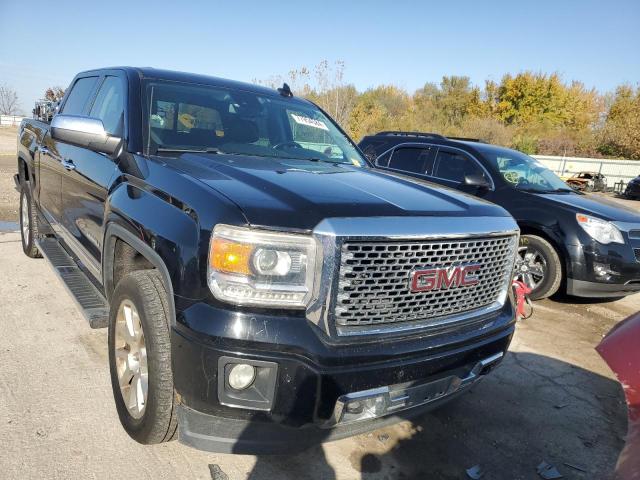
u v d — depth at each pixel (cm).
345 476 260
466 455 289
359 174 304
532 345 459
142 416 241
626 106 5075
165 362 224
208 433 209
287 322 199
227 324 195
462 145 684
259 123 365
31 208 519
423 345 227
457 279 240
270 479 250
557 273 570
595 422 338
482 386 375
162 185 245
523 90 5262
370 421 227
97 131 294
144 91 331
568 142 4291
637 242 551
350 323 211
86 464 247
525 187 623
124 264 289
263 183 233
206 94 358
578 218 556
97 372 334
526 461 290
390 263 215
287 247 198
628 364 164
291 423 202
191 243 208
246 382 199
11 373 324
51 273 520
